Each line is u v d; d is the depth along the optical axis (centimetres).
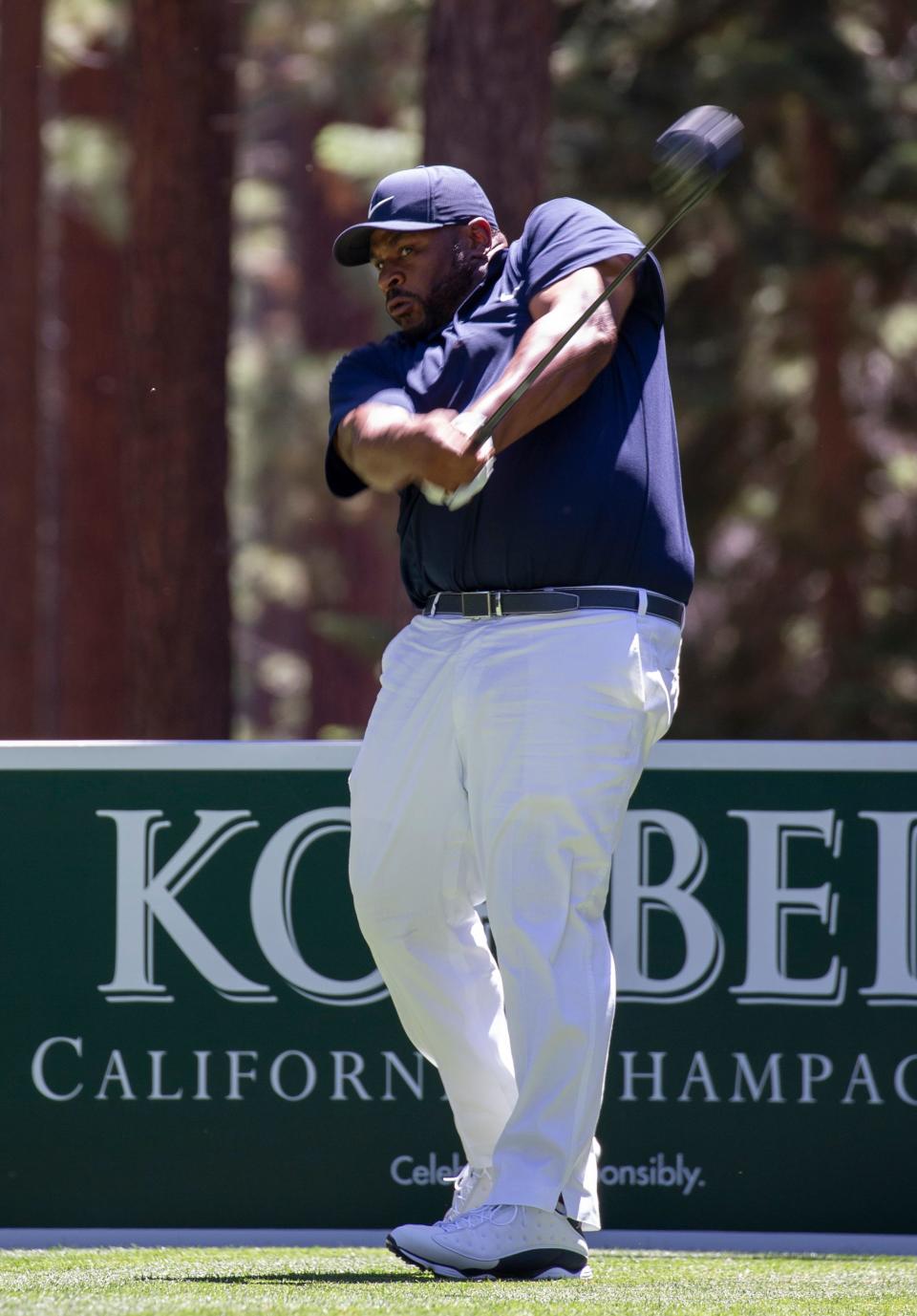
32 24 4475
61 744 1360
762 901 1349
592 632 1037
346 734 4544
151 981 1355
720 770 1350
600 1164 1342
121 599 4844
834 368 4403
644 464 1059
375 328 5978
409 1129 1350
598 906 1059
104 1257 1256
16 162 4491
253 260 7419
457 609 1082
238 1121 1349
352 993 1355
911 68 4344
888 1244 1327
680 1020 1348
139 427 3256
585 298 1031
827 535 4419
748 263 4100
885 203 4184
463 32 2770
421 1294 963
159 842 1359
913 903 1341
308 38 6200
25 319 4512
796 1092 1341
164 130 3259
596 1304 936
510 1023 1040
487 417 991
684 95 4012
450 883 1120
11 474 4509
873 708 4178
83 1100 1350
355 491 1139
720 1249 1332
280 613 8975
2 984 1353
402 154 4325
